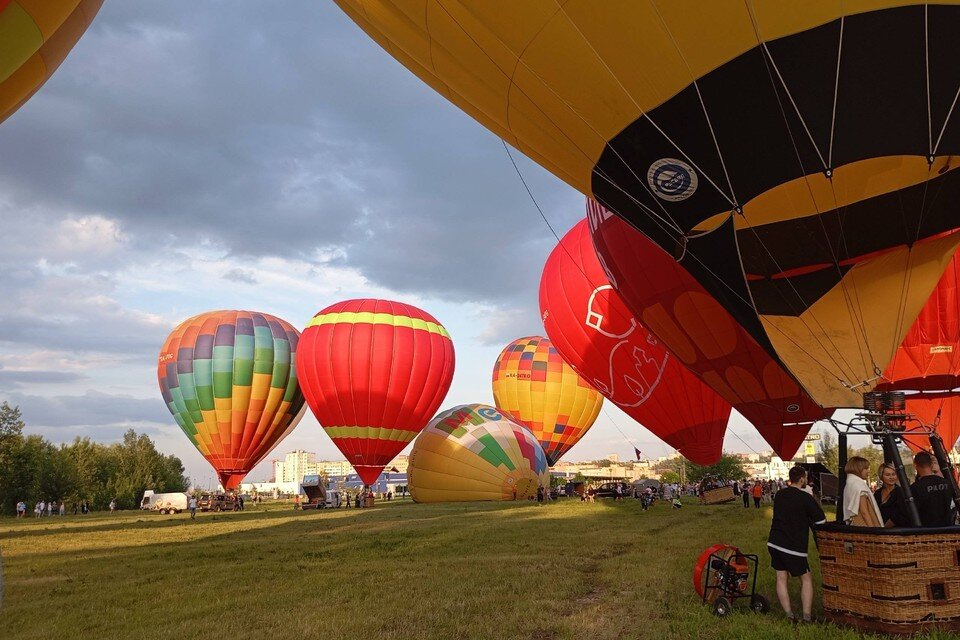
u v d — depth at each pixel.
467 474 32.81
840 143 7.80
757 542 11.80
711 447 19.77
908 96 7.30
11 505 56.38
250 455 37.44
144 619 7.00
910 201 8.86
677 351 16.41
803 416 15.67
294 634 6.04
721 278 9.70
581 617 6.27
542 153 9.97
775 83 7.48
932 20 6.75
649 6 7.39
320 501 40.12
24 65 11.54
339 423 32.78
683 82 7.82
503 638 5.71
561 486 52.38
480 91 9.52
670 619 6.08
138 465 78.88
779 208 8.85
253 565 10.94
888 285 9.70
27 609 7.70
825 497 21.61
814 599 6.61
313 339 33.25
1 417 54.94
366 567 10.19
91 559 12.71
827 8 6.89
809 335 9.74
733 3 7.10
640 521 18.02
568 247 21.14
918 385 18.03
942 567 5.07
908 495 5.62
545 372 39.44
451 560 10.62
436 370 33.81
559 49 8.15
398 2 8.94
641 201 9.40
